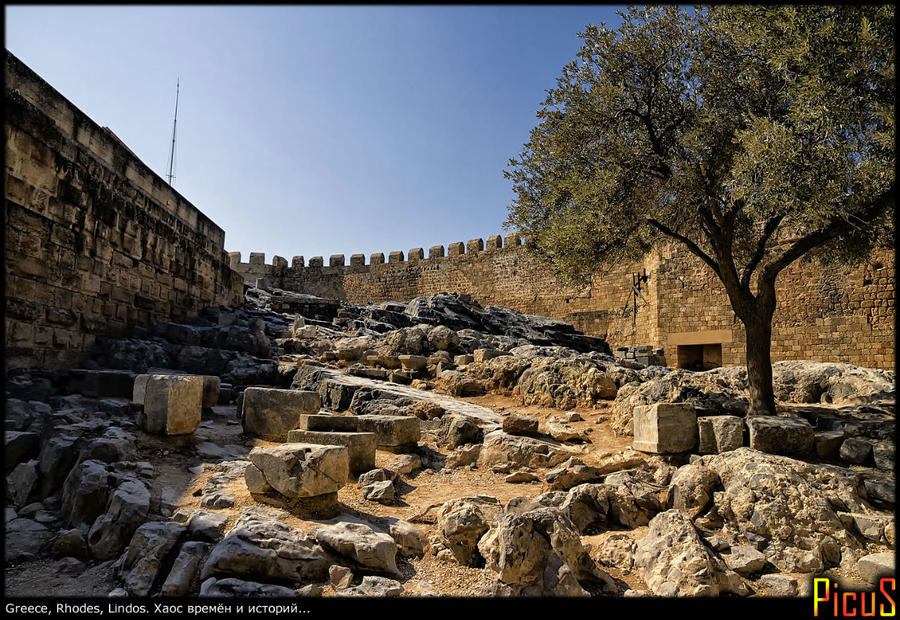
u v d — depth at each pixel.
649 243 12.30
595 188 10.37
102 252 11.56
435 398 12.35
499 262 37.44
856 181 7.98
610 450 9.12
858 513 6.39
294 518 5.69
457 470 8.85
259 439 8.95
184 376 8.17
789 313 22.61
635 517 7.12
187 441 7.99
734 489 6.85
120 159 12.53
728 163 10.05
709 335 24.64
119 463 6.39
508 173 13.44
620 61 11.38
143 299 13.54
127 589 4.45
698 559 5.37
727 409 10.00
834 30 7.98
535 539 5.03
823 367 14.55
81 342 10.77
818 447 7.97
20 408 7.58
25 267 9.16
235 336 14.16
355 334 19.25
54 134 9.87
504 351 17.05
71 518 5.60
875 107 7.89
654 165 11.18
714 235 10.59
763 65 9.77
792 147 8.08
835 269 21.62
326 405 12.10
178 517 5.62
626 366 15.81
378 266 43.66
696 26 11.22
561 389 12.42
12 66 8.92
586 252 11.24
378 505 6.89
